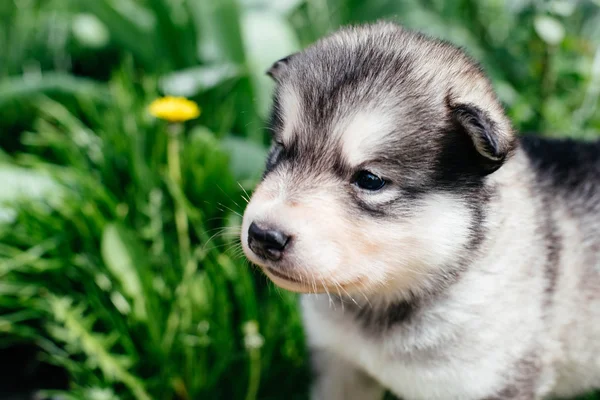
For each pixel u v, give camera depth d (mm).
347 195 435
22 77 764
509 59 771
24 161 646
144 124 658
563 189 507
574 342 507
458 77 455
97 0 751
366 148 434
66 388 595
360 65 448
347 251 431
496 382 475
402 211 439
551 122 719
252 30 713
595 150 535
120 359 555
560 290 487
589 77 729
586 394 561
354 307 486
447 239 446
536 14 708
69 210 597
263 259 433
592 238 502
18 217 597
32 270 587
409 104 440
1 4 796
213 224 619
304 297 512
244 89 698
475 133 433
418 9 769
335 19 794
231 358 559
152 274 575
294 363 572
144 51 762
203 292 565
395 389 500
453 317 464
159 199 616
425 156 439
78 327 548
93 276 585
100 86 727
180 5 747
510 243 463
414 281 459
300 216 426
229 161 630
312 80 452
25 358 610
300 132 445
